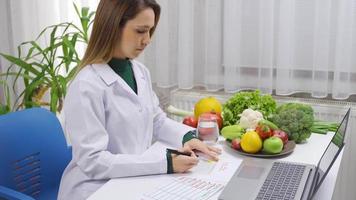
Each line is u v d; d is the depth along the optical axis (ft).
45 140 5.87
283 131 5.46
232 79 7.69
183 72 7.95
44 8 8.77
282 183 4.19
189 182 4.33
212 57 7.79
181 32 7.77
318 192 4.32
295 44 7.38
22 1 8.71
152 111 5.32
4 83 8.27
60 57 7.70
